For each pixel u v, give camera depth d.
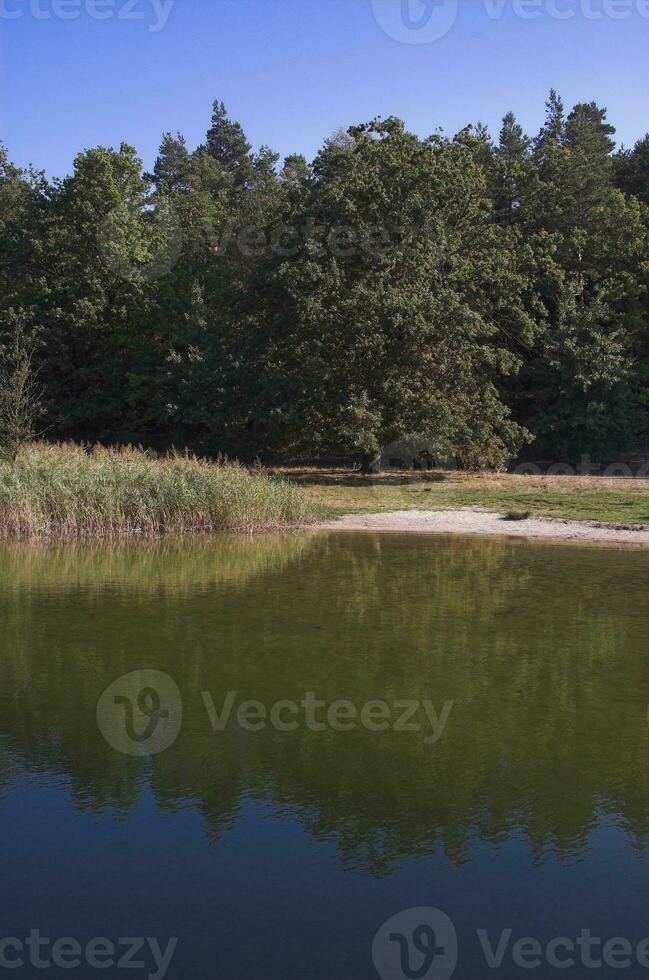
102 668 8.01
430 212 29.42
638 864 4.66
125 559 14.75
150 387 39.53
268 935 4.04
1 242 41.91
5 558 14.73
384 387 27.80
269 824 5.08
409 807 5.28
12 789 5.51
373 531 18.75
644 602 11.18
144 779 5.65
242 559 14.81
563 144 48.31
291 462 34.97
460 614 10.42
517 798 5.41
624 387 34.22
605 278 38.06
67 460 20.23
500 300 31.08
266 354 30.31
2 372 30.34
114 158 41.59
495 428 30.92
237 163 59.94
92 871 4.57
